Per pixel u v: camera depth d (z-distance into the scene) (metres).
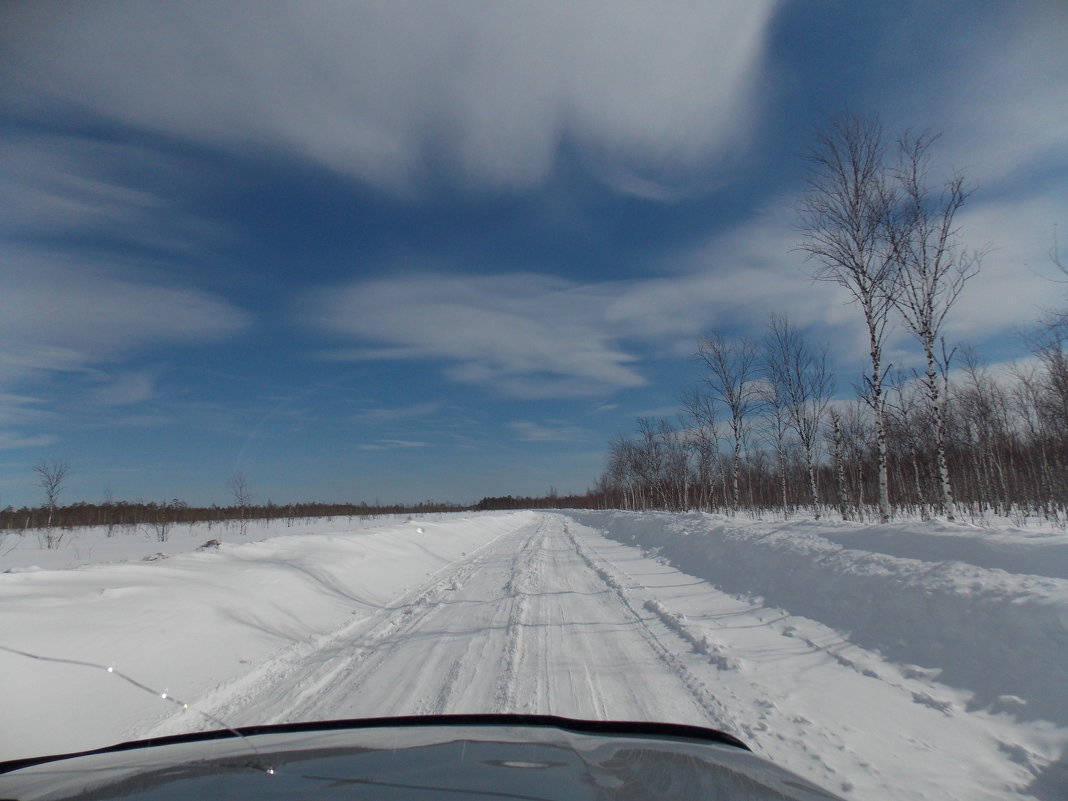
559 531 32.38
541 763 2.33
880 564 7.04
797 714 4.52
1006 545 6.07
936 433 13.75
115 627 5.50
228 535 27.17
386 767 2.28
